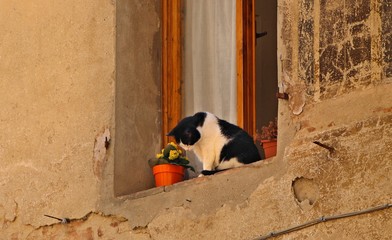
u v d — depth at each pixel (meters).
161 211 12.81
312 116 11.91
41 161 14.01
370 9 11.75
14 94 14.46
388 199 11.20
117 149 13.48
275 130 12.64
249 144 13.13
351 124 11.62
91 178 13.53
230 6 14.07
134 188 13.50
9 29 14.71
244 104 13.83
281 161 12.00
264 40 14.17
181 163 13.38
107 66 13.75
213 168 13.27
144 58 13.95
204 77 14.09
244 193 12.19
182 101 14.12
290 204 11.82
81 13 14.12
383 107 11.47
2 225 14.14
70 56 14.10
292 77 12.13
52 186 13.83
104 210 13.31
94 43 13.93
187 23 14.30
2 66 14.65
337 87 11.82
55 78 14.16
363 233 11.27
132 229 13.02
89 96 13.82
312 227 11.62
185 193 12.68
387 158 11.31
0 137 14.42
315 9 12.12
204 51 14.15
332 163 11.64
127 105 13.67
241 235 12.09
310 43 12.09
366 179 11.39
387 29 11.63
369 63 11.66
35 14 14.53
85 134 13.73
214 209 12.38
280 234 11.81
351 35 11.83
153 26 14.12
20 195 14.07
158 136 13.88
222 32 14.09
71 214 13.58
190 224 12.52
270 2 14.31
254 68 13.90
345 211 11.45
